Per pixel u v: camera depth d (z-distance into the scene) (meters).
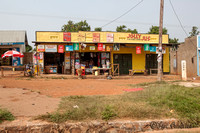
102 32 18.08
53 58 18.97
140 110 5.75
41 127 4.84
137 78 17.19
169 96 7.30
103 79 16.19
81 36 17.62
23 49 24.34
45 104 6.29
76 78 16.14
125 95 7.85
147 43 18.38
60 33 17.36
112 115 5.46
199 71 17.69
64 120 5.12
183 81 13.59
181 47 20.38
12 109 5.64
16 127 4.74
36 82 12.67
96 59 19.14
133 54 19.62
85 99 7.11
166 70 20.39
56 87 10.56
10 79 14.16
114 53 19.23
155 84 11.37
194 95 7.82
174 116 5.74
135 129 5.25
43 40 17.14
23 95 7.48
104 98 7.25
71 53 18.39
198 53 17.84
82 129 5.04
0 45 22.23
